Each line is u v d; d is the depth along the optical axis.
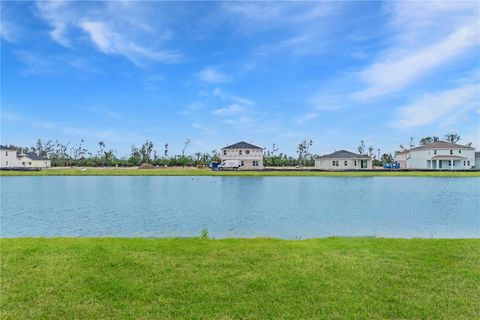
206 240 9.86
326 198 27.39
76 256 7.81
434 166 74.00
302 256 7.85
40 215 19.95
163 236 14.56
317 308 5.25
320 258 7.67
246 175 55.03
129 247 8.75
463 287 5.99
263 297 5.64
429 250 8.39
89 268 7.00
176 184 40.66
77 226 16.89
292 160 102.81
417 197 28.08
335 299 5.55
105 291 5.88
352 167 75.00
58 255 7.90
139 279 6.40
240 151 76.50
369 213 20.62
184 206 23.28
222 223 17.58
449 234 14.94
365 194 30.17
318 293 5.77
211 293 5.79
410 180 46.22
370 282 6.22
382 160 103.44
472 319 4.91
